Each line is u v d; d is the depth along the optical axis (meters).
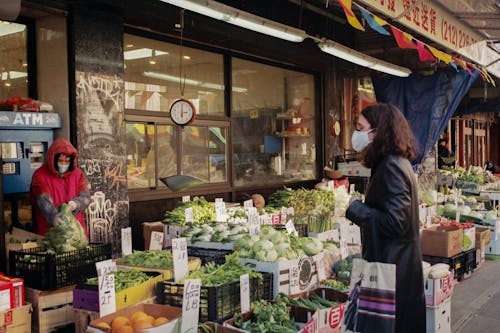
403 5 6.94
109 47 6.61
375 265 3.22
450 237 6.94
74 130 6.26
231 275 4.14
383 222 3.23
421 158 10.55
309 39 9.87
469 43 9.62
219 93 9.16
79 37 6.26
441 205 9.95
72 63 6.23
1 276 4.23
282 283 4.47
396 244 3.27
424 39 8.98
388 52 11.22
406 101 10.72
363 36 11.02
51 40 6.43
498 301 6.48
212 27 7.56
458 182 13.13
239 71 9.60
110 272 4.22
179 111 7.14
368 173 11.12
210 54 8.94
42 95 6.61
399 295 3.27
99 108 6.50
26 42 6.55
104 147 6.57
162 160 7.99
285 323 3.84
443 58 7.69
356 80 12.41
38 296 4.34
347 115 12.17
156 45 7.92
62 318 4.46
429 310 5.00
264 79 10.24
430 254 7.04
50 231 4.70
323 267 5.05
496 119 23.84
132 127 7.52
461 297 6.64
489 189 12.95
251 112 9.90
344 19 10.77
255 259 4.61
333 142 11.79
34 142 6.01
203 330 3.63
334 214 7.21
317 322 3.91
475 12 8.47
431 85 10.48
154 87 7.89
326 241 6.05
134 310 3.72
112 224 6.68
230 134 9.33
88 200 5.53
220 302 3.84
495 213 9.58
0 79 6.32
